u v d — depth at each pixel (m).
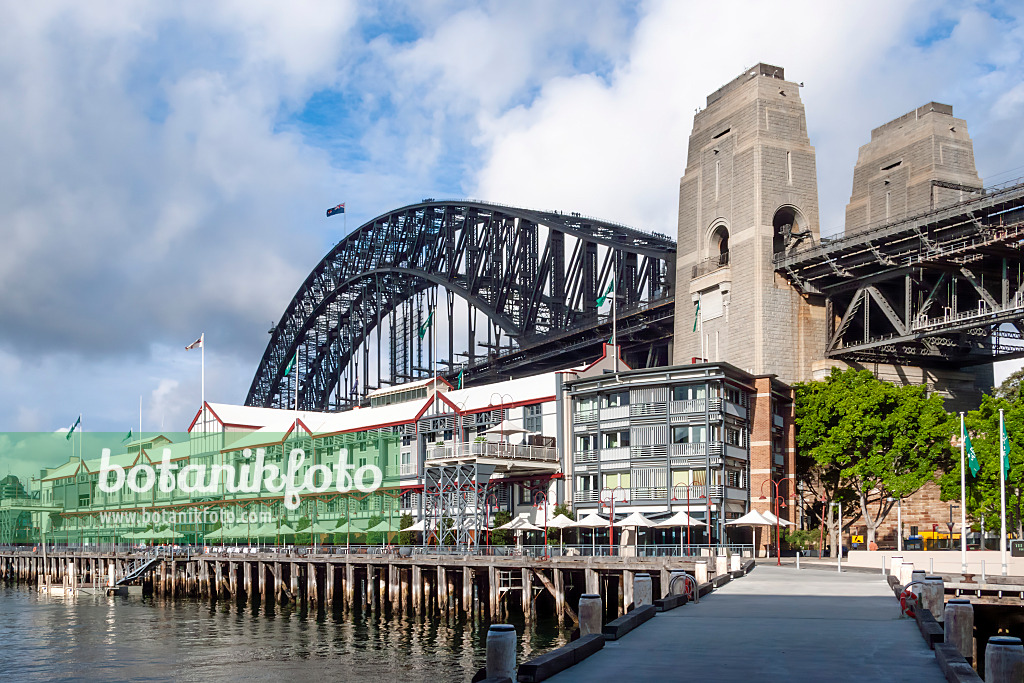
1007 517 91.94
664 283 139.25
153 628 86.00
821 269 112.69
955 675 21.77
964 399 121.25
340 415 139.38
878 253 105.44
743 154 118.12
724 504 98.44
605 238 148.38
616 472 105.50
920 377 119.31
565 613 81.00
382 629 81.94
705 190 124.25
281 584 109.44
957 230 98.88
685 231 127.44
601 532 104.88
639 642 30.72
